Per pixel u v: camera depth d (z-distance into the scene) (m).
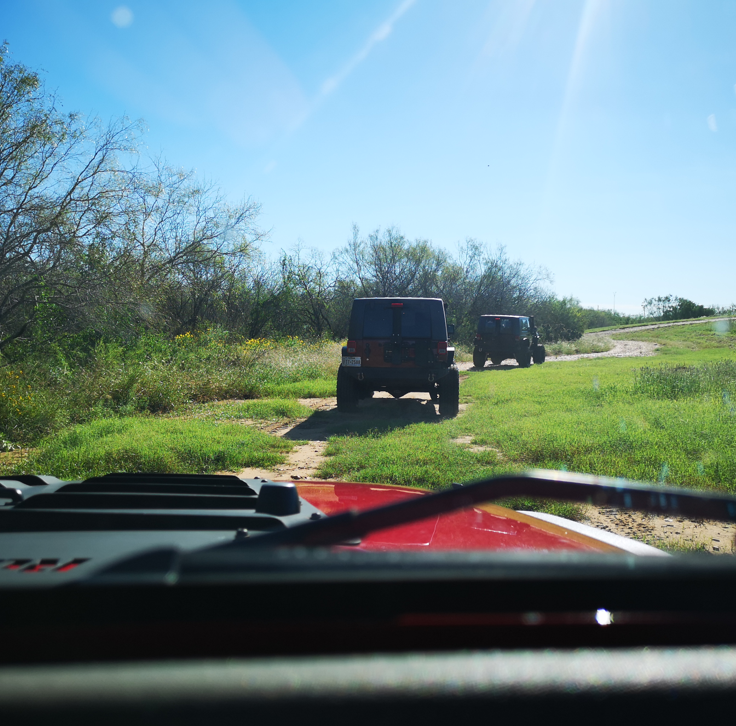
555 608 0.74
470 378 16.70
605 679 0.67
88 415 9.41
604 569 0.70
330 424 9.41
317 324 30.77
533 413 9.80
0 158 12.16
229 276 22.12
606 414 9.09
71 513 1.40
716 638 0.74
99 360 11.75
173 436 7.32
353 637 0.71
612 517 4.82
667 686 0.67
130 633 0.69
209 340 17.41
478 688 0.65
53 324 13.37
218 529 1.39
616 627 0.73
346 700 0.63
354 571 0.68
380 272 33.25
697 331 45.03
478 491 0.82
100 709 0.62
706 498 0.79
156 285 17.16
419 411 10.95
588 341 37.00
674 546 4.07
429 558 0.69
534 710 0.65
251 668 0.66
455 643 0.71
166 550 0.73
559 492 0.81
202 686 0.64
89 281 13.43
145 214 15.70
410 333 10.38
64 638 0.68
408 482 5.48
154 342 14.67
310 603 0.71
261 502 1.50
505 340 22.00
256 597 0.71
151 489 1.83
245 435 7.69
